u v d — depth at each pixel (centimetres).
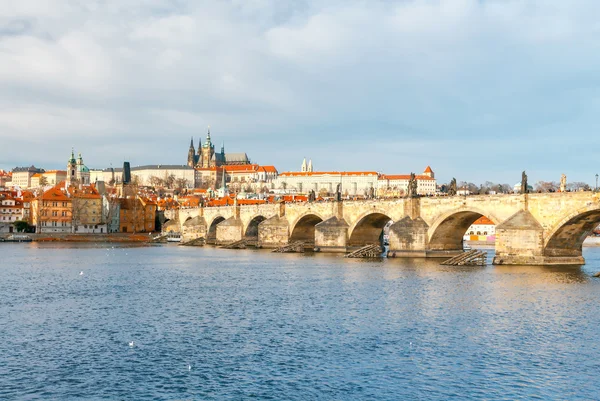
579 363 5712
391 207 16738
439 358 5850
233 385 5122
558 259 13212
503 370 5506
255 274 12588
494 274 11850
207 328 7069
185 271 13350
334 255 17938
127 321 7469
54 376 5322
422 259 15488
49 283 11050
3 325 7206
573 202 12262
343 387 5084
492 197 13838
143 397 4866
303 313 7956
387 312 8000
